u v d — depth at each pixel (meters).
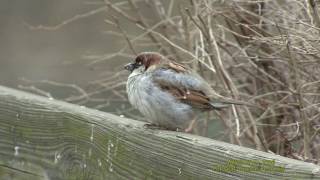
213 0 10.51
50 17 19.64
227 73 10.76
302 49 9.24
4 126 6.76
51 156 6.39
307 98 10.12
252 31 10.23
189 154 5.30
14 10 20.61
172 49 11.52
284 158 4.70
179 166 5.38
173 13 12.92
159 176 5.53
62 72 17.36
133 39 11.64
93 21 18.70
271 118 10.59
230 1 10.38
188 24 11.05
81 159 6.14
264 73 10.20
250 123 10.53
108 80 12.58
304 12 9.88
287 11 10.07
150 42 12.22
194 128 11.45
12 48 19.05
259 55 10.48
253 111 10.97
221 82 10.41
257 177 4.76
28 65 18.22
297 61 9.54
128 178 5.75
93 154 6.05
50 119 6.41
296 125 9.86
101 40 17.84
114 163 5.86
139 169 5.68
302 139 10.04
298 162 4.60
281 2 10.65
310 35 9.10
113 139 5.89
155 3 12.14
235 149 4.98
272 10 10.30
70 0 19.69
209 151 5.14
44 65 17.97
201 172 5.20
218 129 12.12
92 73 16.86
